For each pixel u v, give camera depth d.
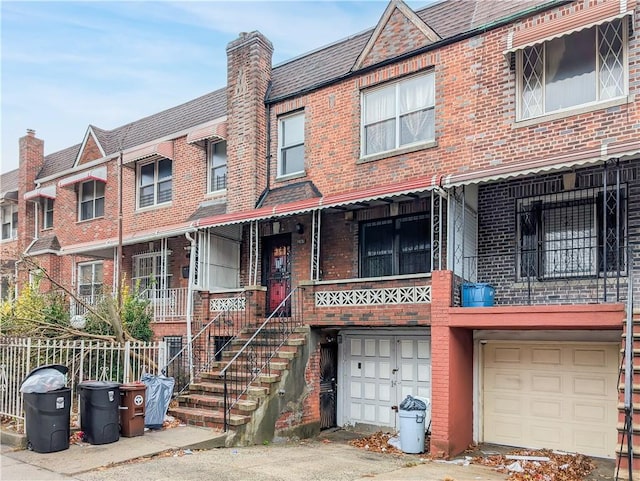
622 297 9.19
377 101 12.92
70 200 20.95
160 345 11.02
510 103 10.76
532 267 10.29
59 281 20.62
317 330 12.03
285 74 15.05
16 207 24.47
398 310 10.41
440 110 11.69
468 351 10.84
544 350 10.61
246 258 14.86
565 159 8.48
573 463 9.20
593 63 9.98
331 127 13.48
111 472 7.30
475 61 11.31
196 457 8.45
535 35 9.90
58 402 8.23
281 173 14.59
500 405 10.95
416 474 8.11
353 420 12.60
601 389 9.93
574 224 9.95
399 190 10.16
